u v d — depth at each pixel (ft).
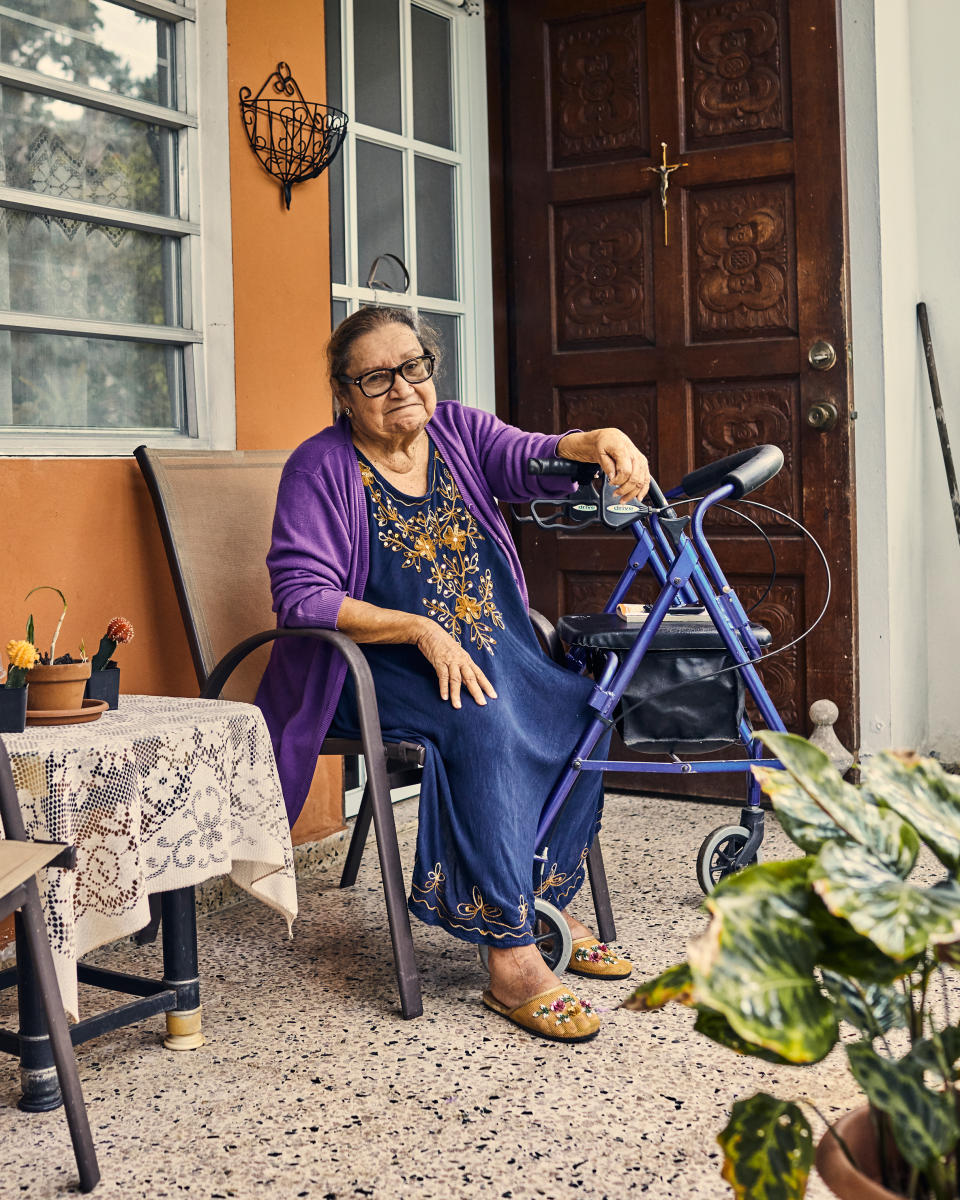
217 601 8.31
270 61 9.53
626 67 12.36
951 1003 7.04
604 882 8.27
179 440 9.00
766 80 11.73
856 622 11.73
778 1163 3.26
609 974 7.62
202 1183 5.28
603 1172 5.33
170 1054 6.60
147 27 8.82
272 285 9.65
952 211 13.06
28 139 8.04
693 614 8.32
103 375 8.61
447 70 12.82
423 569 7.64
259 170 9.50
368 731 7.02
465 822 7.02
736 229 11.96
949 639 13.38
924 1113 2.86
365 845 10.60
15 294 8.02
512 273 13.15
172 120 8.87
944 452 12.94
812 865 3.04
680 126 12.13
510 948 6.96
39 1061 5.90
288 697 7.79
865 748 12.12
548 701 7.63
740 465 7.91
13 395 8.02
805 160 11.60
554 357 12.95
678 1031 6.85
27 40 8.00
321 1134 5.70
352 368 7.55
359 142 11.70
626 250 12.51
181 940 6.61
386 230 12.04
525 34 12.84
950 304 13.15
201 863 6.16
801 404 11.76
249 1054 6.59
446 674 7.16
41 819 5.54
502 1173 5.33
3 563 7.63
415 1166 5.40
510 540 8.15
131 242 8.79
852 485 11.63
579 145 12.66
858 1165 3.20
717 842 8.77
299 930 8.63
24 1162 5.45
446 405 8.37
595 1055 6.54
